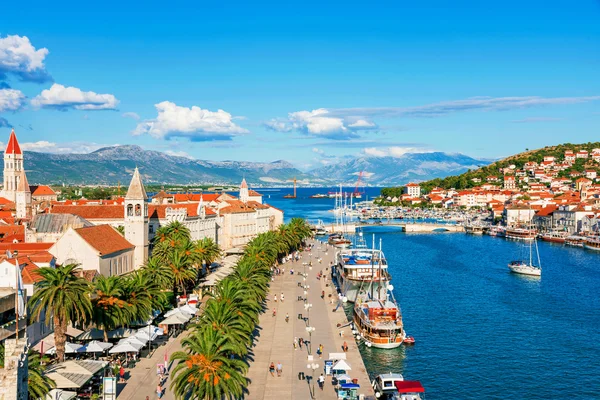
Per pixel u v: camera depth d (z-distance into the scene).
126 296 102.50
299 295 158.50
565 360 107.06
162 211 197.75
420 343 116.44
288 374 94.06
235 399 79.12
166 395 81.50
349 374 94.81
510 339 119.56
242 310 99.12
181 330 115.00
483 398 89.94
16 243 137.62
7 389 53.56
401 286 175.50
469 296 161.25
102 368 80.75
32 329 97.75
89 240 135.50
